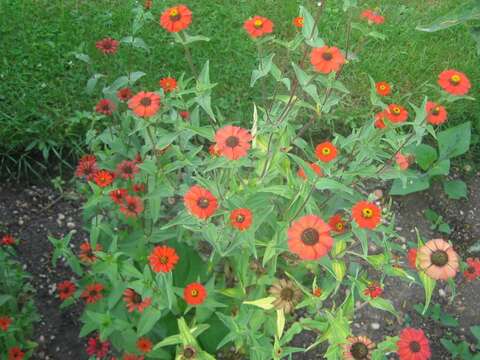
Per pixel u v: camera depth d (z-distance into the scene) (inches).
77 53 41.6
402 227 46.3
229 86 51.0
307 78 31.4
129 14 54.4
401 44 56.5
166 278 28.1
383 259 29.9
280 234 27.8
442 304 42.3
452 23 31.2
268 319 31.0
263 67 32.9
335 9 58.2
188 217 28.0
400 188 46.3
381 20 36.0
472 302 42.7
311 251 23.5
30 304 34.5
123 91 37.1
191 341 26.9
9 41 50.9
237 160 27.4
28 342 33.6
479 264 34.7
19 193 44.5
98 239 36.2
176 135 30.8
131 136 38.0
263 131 32.0
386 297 42.1
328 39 55.2
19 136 45.4
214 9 57.1
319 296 28.9
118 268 29.3
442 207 48.2
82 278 37.4
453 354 39.0
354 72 53.2
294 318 39.4
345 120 50.0
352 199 33.2
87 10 54.9
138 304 29.4
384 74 53.6
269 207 28.3
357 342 26.2
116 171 34.8
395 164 33.8
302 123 49.5
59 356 36.6
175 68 51.3
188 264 35.1
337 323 26.8
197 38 31.7
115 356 35.8
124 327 30.5
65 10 54.4
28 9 53.7
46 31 52.4
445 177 49.7
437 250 26.1
